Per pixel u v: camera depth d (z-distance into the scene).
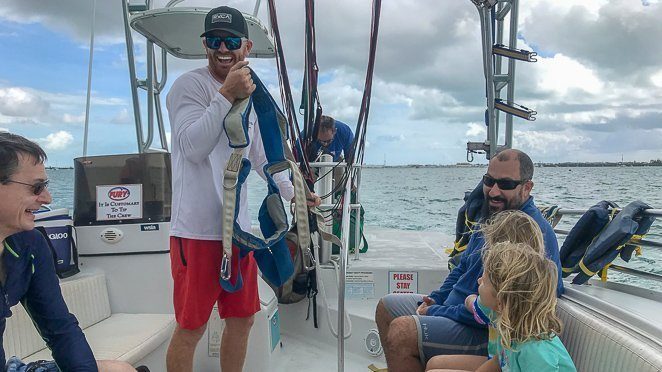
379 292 2.97
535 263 1.43
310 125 2.57
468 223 2.64
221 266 1.71
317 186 3.11
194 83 1.84
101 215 2.56
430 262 3.11
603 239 2.08
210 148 1.73
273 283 2.03
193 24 2.62
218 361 2.44
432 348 1.91
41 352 2.11
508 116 3.16
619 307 1.59
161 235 2.56
